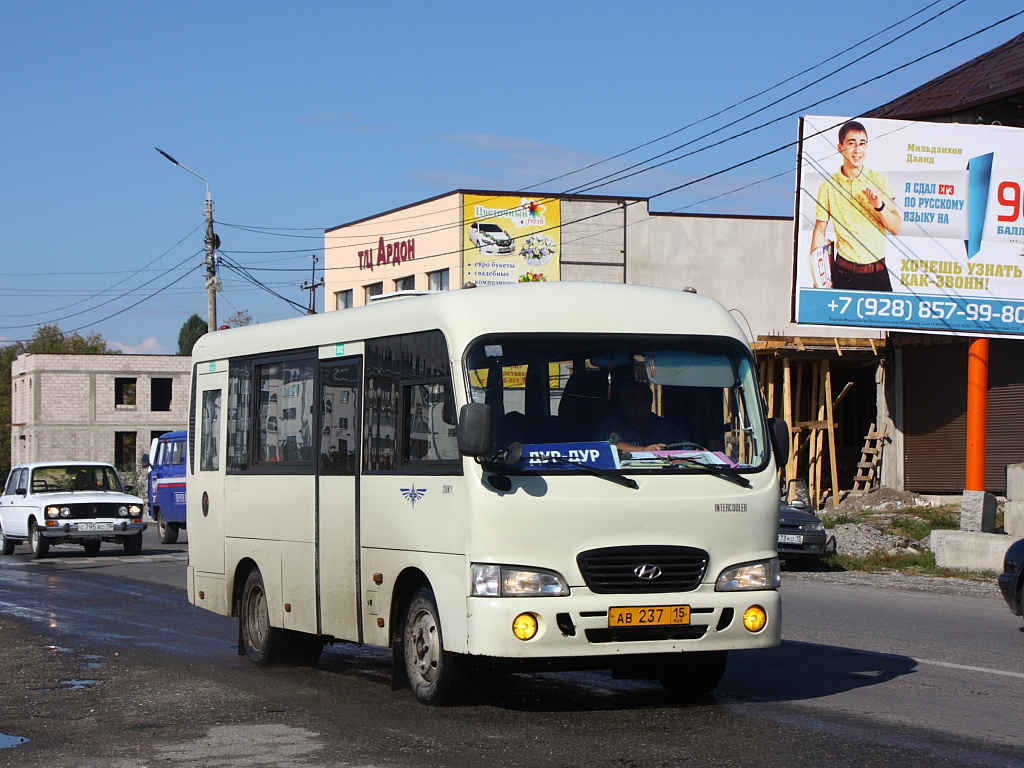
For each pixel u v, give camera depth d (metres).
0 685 10.14
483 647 7.73
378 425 9.23
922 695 9.00
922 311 25.33
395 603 8.96
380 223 43.19
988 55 29.83
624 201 40.97
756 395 8.71
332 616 9.78
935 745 7.27
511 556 7.81
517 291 8.59
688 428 8.43
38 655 11.87
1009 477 20.70
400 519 8.79
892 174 25.42
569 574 7.84
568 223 40.50
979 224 25.42
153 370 76.94
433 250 40.69
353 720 8.26
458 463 8.10
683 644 7.98
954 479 29.08
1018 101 27.34
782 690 9.25
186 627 14.11
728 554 8.20
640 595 7.90
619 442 8.20
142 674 10.63
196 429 12.61
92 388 76.19
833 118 25.34
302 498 10.29
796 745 7.27
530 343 8.32
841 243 25.33
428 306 8.77
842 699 8.84
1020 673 10.02
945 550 20.92
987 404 28.02
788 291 42.28
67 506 26.22
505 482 7.87
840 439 33.88
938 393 29.53
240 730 8.05
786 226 42.38
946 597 16.52
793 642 11.89
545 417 8.18
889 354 30.53
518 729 7.82
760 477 8.44
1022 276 25.52
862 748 7.18
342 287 45.31
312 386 10.32
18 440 79.81
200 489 12.38
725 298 41.84
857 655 11.02
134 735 7.99
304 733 7.88
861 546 23.45
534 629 7.72
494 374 8.20
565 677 9.95
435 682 8.46
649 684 9.59
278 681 10.15
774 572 8.38
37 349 106.94
